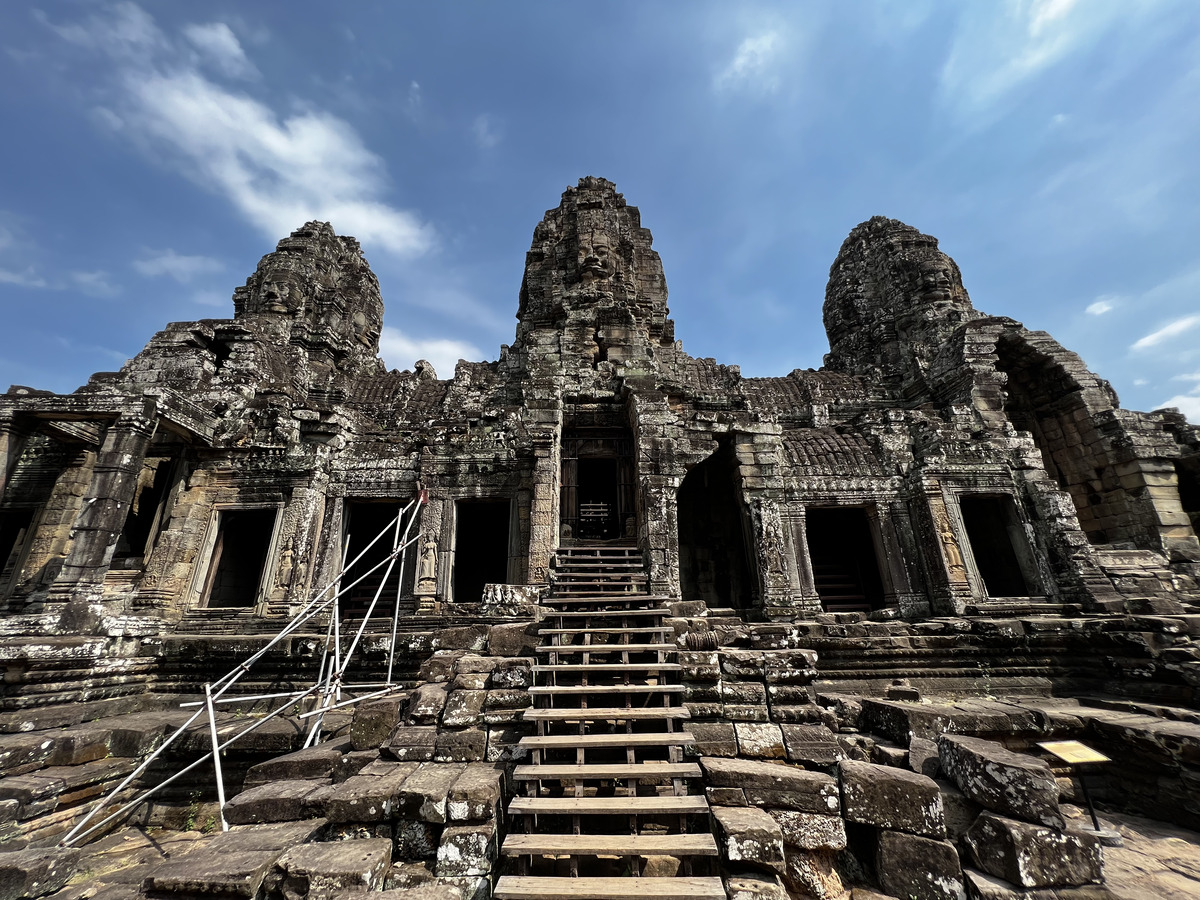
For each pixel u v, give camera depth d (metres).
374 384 26.30
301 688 10.70
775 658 6.76
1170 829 6.78
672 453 13.64
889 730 7.16
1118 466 19.47
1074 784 7.60
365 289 30.19
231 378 18.80
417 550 14.90
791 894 4.76
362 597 17.30
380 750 6.30
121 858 6.57
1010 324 21.97
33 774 7.23
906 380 25.97
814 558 20.56
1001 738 7.64
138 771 6.43
